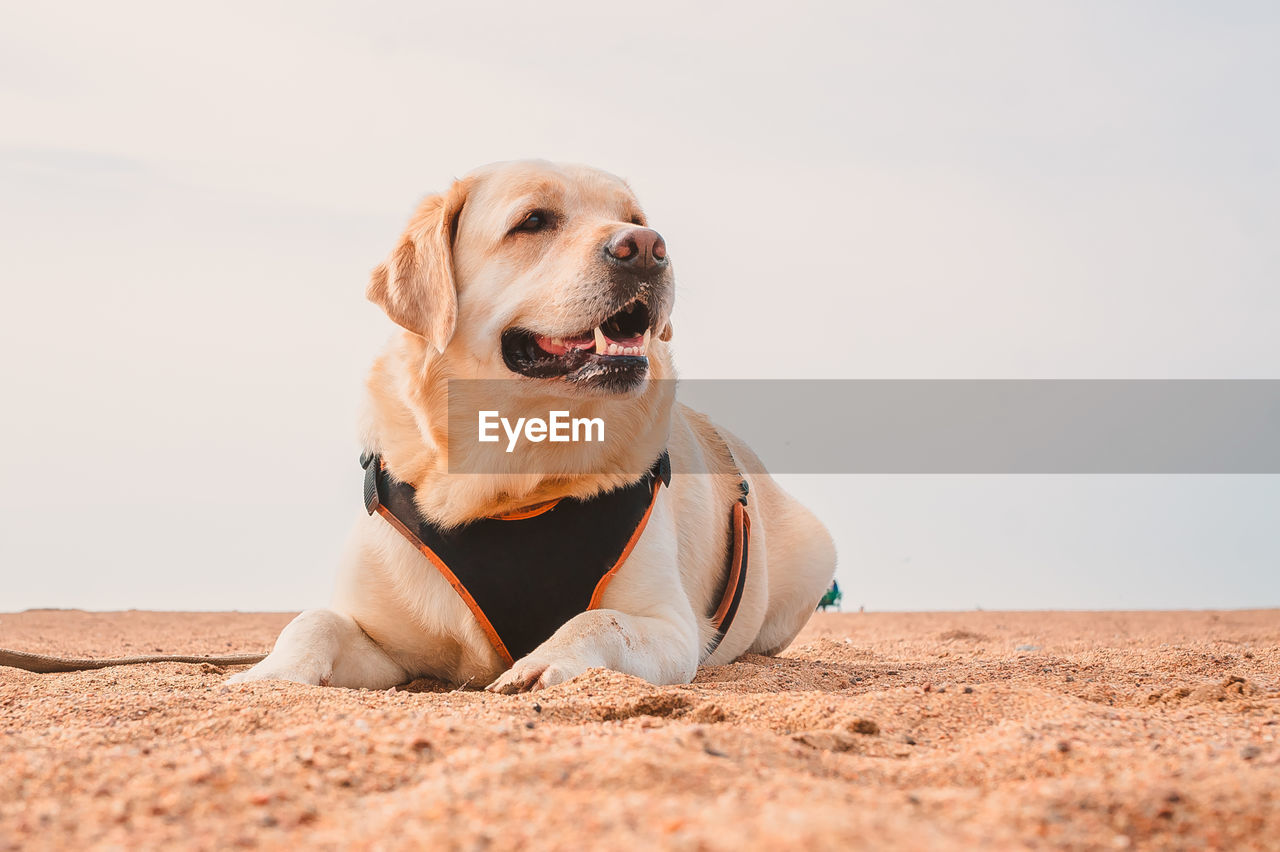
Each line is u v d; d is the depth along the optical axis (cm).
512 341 542
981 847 222
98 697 438
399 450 549
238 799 268
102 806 262
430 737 318
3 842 240
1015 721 383
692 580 645
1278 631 1315
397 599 553
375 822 244
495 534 532
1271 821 250
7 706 468
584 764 275
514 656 549
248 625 1633
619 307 522
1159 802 260
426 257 552
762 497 791
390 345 580
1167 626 1511
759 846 206
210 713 394
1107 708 407
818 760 317
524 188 548
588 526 538
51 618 1852
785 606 785
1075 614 2062
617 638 507
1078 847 234
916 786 303
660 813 233
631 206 584
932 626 1596
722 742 312
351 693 436
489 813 240
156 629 1486
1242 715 410
